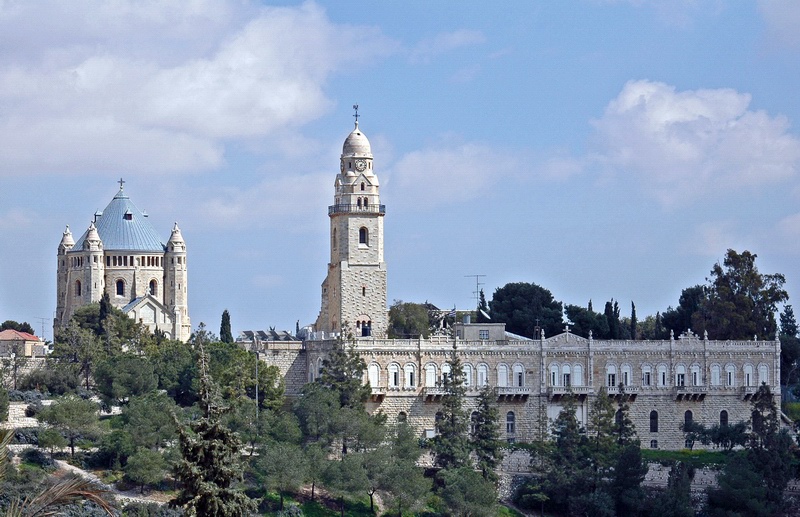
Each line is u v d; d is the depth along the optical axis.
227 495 123.31
